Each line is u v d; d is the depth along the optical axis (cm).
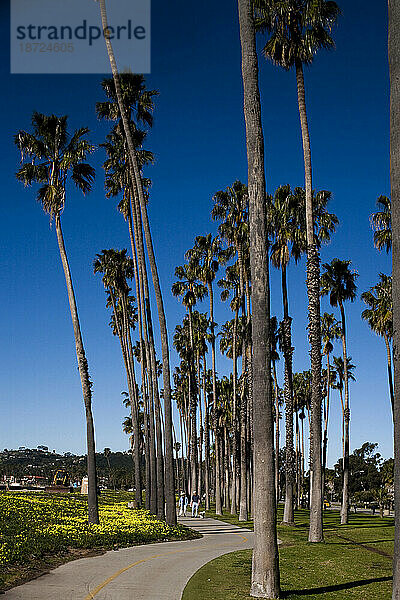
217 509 5488
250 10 1553
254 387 1416
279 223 3988
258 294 1447
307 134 3056
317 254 3036
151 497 4131
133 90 3659
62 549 1938
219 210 4941
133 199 3956
